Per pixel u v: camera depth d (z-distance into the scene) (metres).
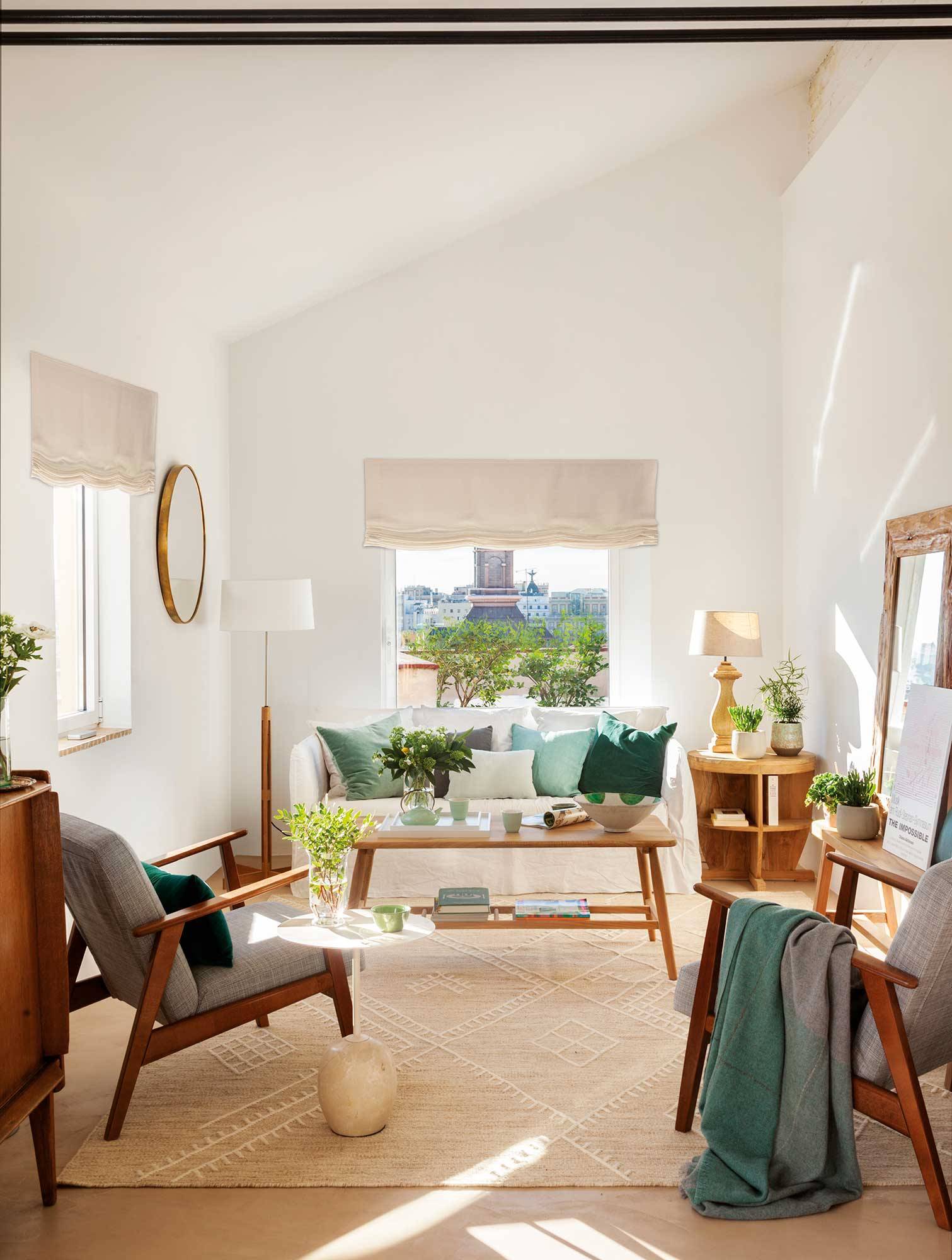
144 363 4.67
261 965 3.11
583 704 6.26
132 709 4.61
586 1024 3.65
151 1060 2.88
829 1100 2.56
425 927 3.04
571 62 4.46
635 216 6.09
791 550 5.96
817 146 5.86
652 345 6.09
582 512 6.09
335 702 6.16
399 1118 2.96
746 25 4.65
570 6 3.93
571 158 5.57
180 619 5.15
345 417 6.12
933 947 2.40
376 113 4.18
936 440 4.09
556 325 6.09
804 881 5.66
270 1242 2.38
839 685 5.20
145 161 3.89
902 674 4.32
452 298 6.09
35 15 2.93
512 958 4.38
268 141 4.09
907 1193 2.59
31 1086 2.46
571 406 6.09
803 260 5.70
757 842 5.50
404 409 6.11
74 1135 2.87
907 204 4.34
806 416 5.67
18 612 3.53
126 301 4.46
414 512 6.10
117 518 4.57
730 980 2.69
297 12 3.04
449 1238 2.40
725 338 6.09
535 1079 3.21
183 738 5.29
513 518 6.10
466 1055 3.39
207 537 5.71
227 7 3.28
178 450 5.20
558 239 6.09
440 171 4.98
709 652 5.56
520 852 5.09
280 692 6.16
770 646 6.11
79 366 3.97
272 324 6.11
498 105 4.54
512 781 5.32
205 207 4.42
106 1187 2.60
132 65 3.34
